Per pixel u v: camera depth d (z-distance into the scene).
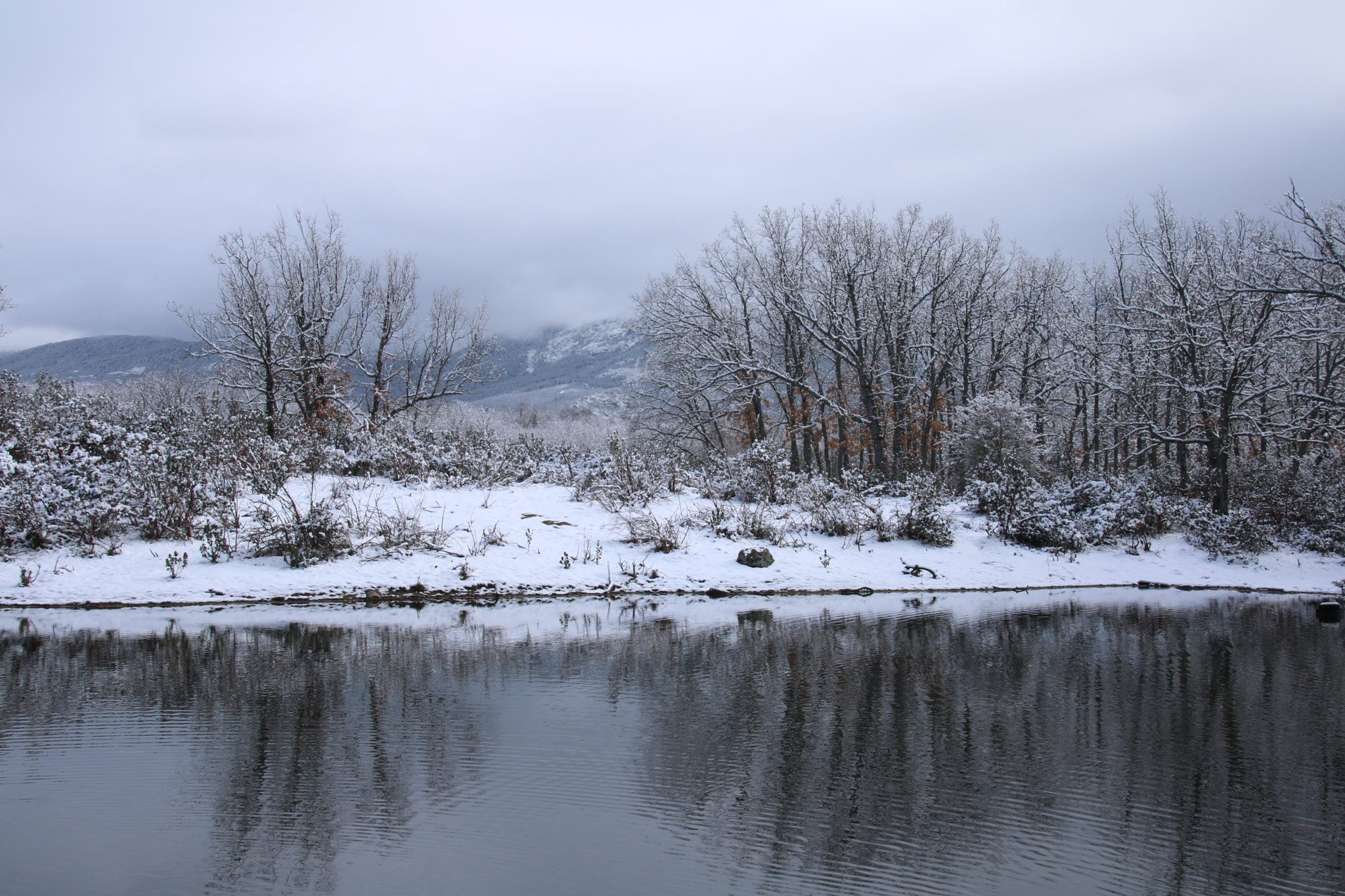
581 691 9.52
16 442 17.52
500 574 15.88
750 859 5.68
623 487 20.48
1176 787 6.95
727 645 11.77
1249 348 21.77
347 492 18.67
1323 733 8.26
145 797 6.55
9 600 13.62
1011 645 11.99
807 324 34.44
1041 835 6.06
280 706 8.87
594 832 6.04
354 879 5.32
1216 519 20.39
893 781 7.03
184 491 16.83
